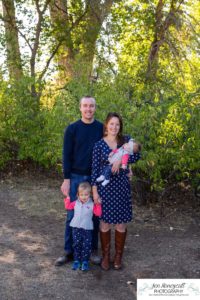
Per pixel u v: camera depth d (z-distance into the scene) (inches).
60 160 330.3
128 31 441.4
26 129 343.6
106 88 297.3
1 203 293.1
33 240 227.6
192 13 464.1
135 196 289.0
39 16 422.9
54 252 211.3
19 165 374.0
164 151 252.8
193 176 276.4
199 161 259.0
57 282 178.9
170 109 248.5
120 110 263.6
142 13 425.1
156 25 424.8
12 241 225.8
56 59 455.8
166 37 415.2
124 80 307.3
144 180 263.9
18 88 346.6
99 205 181.8
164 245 220.7
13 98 345.7
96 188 180.9
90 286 175.9
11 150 366.9
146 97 275.4
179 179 274.7
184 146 252.8
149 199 281.7
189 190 296.0
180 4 420.8
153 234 236.4
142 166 246.7
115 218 180.9
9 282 178.2
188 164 263.0
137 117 251.6
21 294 168.9
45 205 287.1
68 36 432.8
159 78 368.8
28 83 345.7
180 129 249.1
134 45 445.1
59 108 291.9
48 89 355.3
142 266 195.0
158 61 418.6
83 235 186.2
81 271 188.4
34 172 366.6
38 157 337.1
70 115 282.8
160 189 260.8
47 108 341.1
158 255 207.8
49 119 304.7
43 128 336.2
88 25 435.2
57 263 193.6
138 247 217.6
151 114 250.4
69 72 436.1
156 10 426.6
